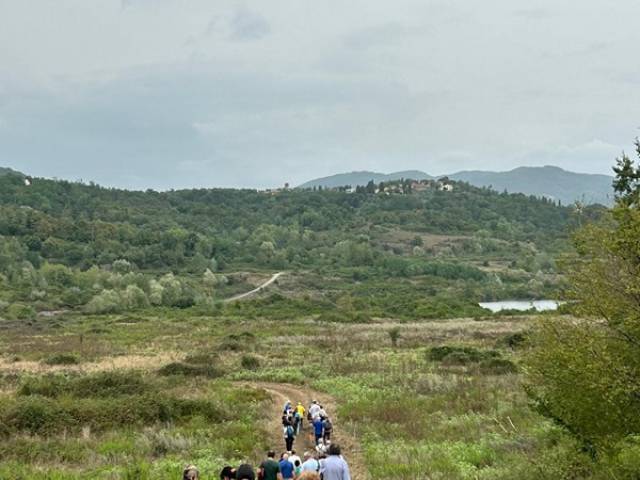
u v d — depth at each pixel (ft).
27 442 68.08
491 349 159.53
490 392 97.66
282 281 524.52
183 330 250.57
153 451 66.44
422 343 185.57
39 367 146.41
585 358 39.55
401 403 93.71
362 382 118.42
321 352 171.63
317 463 48.11
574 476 44.27
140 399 87.04
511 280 553.64
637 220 39.40
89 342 205.87
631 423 39.47
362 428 79.56
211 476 54.19
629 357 40.19
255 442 71.77
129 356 168.25
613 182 50.52
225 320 286.66
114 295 369.30
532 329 45.88
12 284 442.50
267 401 102.58
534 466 48.93
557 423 45.11
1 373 131.95
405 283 518.37
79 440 70.28
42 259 551.18
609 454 40.70
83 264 561.02
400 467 56.49
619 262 41.04
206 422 83.35
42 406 80.33
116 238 644.27
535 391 46.44
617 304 40.06
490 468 54.49
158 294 397.39
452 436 70.59
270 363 152.35
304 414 92.53
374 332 221.25
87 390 102.78
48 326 277.03
